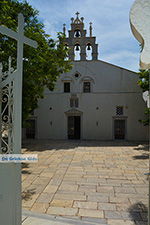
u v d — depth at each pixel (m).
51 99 18.34
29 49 6.95
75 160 8.88
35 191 4.90
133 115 17.12
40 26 8.75
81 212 3.73
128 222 3.36
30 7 8.42
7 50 6.25
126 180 5.81
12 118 2.40
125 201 4.27
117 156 9.90
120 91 17.50
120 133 17.30
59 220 3.25
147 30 1.98
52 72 9.49
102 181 5.71
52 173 6.62
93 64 18.05
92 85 17.92
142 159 9.12
